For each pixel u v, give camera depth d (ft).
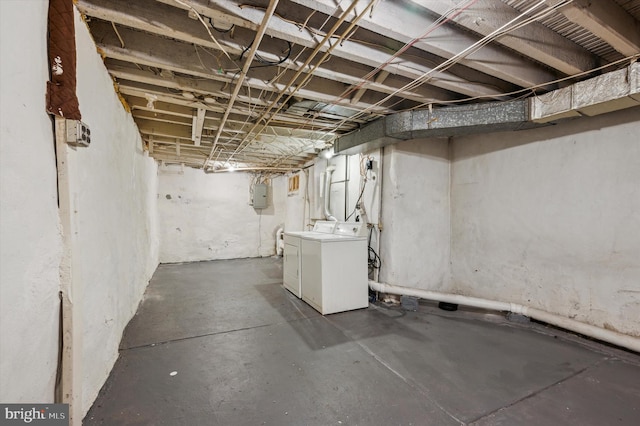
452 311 10.14
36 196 3.37
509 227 9.53
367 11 4.75
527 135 9.09
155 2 5.09
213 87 7.63
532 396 5.39
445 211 11.43
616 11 5.01
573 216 8.06
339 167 14.49
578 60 6.35
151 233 14.49
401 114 9.00
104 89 6.01
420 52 6.66
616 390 5.57
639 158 6.93
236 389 5.56
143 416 4.77
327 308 9.68
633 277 7.03
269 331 8.31
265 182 21.80
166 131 11.44
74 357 4.01
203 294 11.89
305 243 10.91
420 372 6.20
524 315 8.95
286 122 10.82
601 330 7.27
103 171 5.80
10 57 2.92
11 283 2.90
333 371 6.22
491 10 4.90
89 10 4.60
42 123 3.54
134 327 8.40
